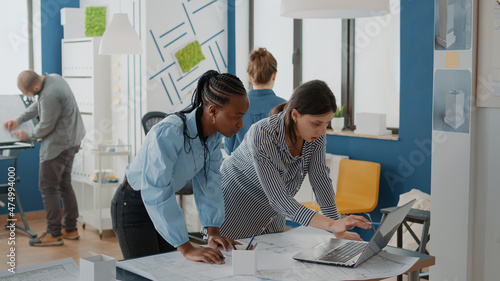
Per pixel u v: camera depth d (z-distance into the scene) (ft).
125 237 7.78
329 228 7.14
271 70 11.96
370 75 16.63
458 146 10.83
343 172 15.72
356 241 7.49
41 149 17.01
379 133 15.58
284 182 8.01
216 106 6.64
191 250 6.79
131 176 7.33
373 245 6.57
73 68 20.85
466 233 10.83
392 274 6.26
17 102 17.99
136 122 19.24
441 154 11.10
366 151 15.98
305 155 7.85
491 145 10.57
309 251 7.01
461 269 10.96
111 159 20.53
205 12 19.88
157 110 19.06
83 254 16.31
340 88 17.43
